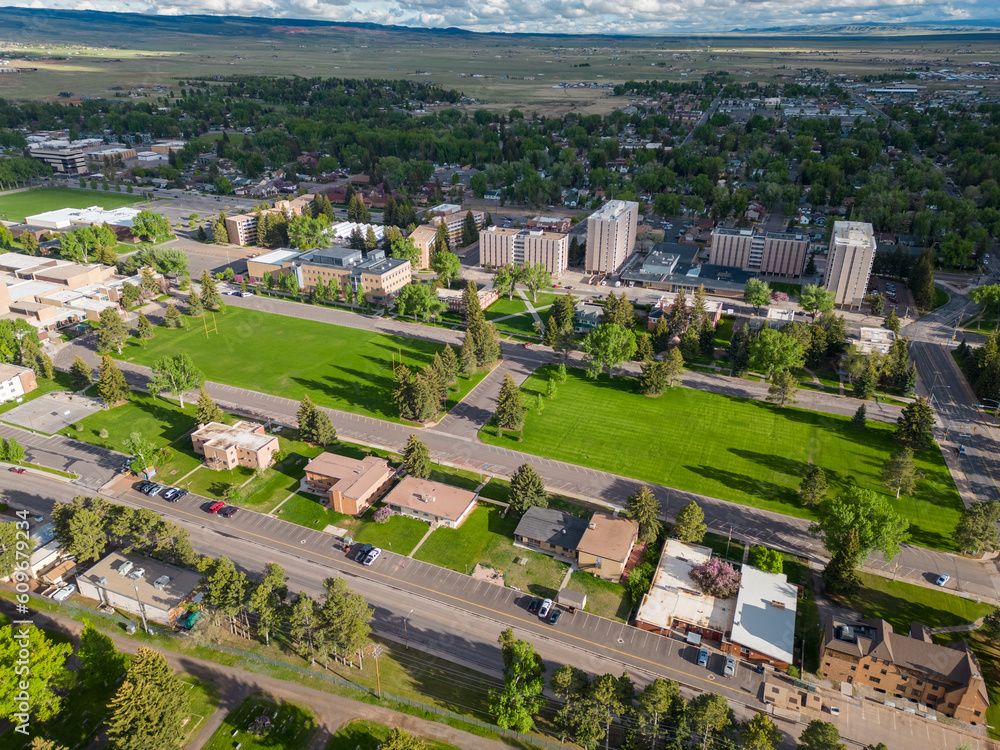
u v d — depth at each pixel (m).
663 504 178.38
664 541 165.38
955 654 123.81
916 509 177.25
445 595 149.50
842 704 125.06
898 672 125.38
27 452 195.75
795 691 126.62
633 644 137.75
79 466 190.38
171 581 149.00
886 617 143.88
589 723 112.50
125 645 135.38
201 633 138.50
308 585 150.62
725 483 187.38
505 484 186.62
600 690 114.12
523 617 144.12
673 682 117.38
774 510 177.00
